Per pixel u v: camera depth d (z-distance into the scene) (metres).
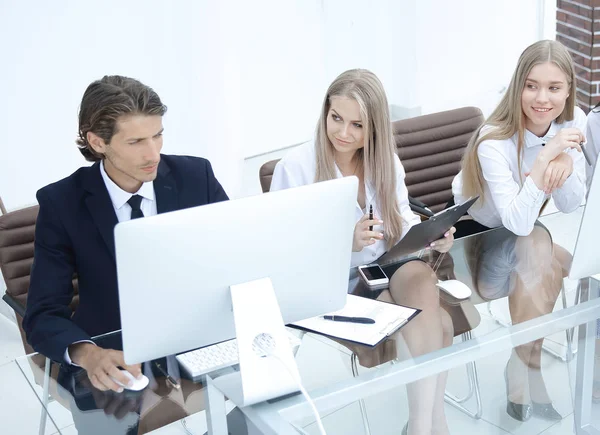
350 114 2.04
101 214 1.76
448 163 2.75
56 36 3.32
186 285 1.32
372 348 1.55
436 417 1.37
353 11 4.83
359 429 1.30
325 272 1.45
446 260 1.96
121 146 1.64
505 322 1.64
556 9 4.43
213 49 3.72
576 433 1.39
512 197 2.23
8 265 2.08
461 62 5.22
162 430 1.40
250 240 1.33
